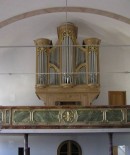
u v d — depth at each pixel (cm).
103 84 1848
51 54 1686
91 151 1789
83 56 1689
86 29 1800
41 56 1670
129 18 1491
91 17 1614
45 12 1547
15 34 1733
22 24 1638
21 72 1858
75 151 1797
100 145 1792
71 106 1539
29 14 1541
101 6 1456
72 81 1641
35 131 1519
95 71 1662
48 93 1666
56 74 1669
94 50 1680
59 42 1688
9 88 1847
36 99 1841
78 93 1661
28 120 1532
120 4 1395
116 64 1862
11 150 1803
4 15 1488
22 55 1873
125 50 1866
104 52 1872
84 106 1539
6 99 1836
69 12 1560
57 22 1706
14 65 1862
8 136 1814
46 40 1686
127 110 1540
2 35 1669
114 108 1540
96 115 1532
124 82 1853
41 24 1709
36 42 1700
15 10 1473
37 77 1659
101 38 1867
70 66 1648
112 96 1838
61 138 1802
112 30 1712
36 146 1795
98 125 1521
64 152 1795
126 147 1781
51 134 1695
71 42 1673
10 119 1538
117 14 1495
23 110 1543
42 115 1534
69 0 1419
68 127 1520
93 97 1656
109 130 1517
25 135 1597
